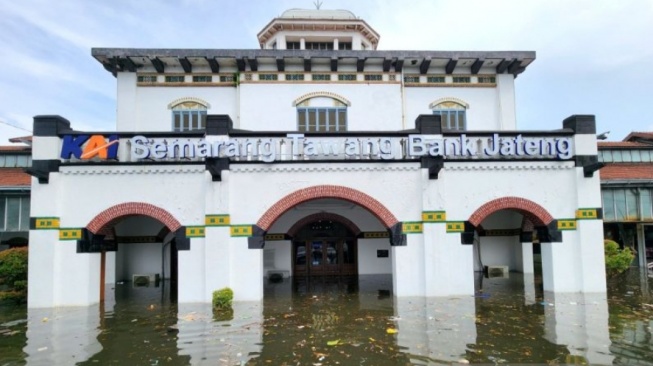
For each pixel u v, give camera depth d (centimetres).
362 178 1454
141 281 1916
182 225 1416
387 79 2000
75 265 1395
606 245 1781
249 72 1958
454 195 1467
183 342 976
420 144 1449
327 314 1227
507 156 1484
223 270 1389
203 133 1438
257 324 1123
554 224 1484
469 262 1447
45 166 1397
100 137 1416
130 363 845
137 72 1947
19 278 1539
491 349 892
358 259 2070
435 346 916
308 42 2498
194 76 1962
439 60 1975
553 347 901
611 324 1076
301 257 2103
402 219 1452
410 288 1440
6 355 904
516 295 1464
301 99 1962
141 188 1422
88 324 1157
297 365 815
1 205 1955
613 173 2258
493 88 2055
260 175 1434
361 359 841
